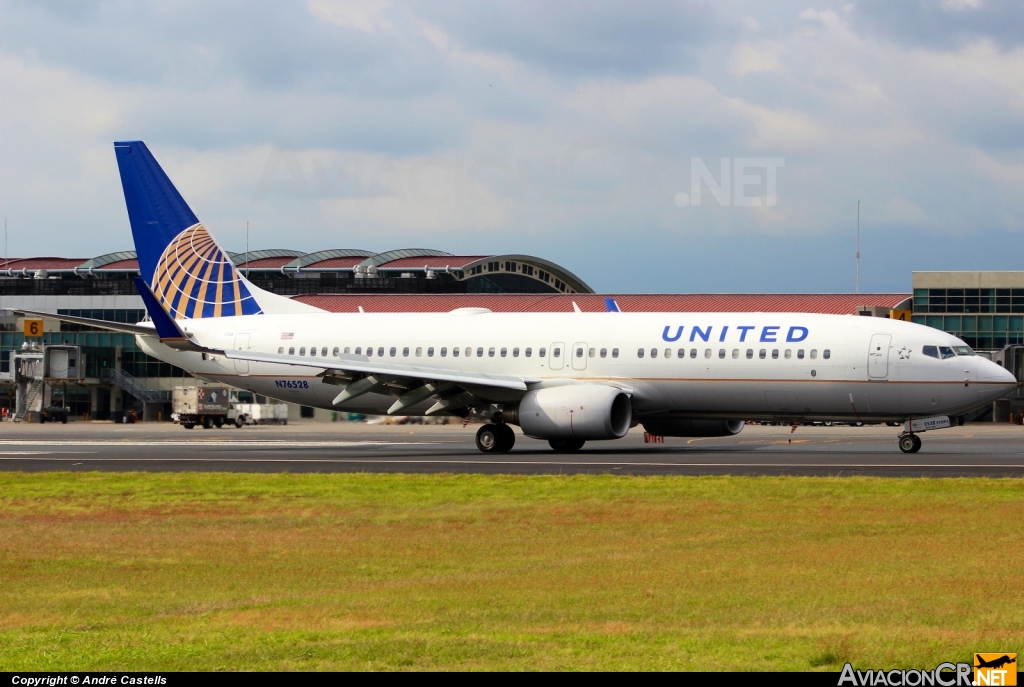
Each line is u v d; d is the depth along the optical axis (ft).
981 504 307.99
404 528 278.26
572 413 543.39
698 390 558.15
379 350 618.85
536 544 252.01
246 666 146.41
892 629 165.58
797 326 549.13
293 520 294.87
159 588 209.36
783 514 293.43
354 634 164.66
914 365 525.34
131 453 576.61
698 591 197.36
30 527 286.46
